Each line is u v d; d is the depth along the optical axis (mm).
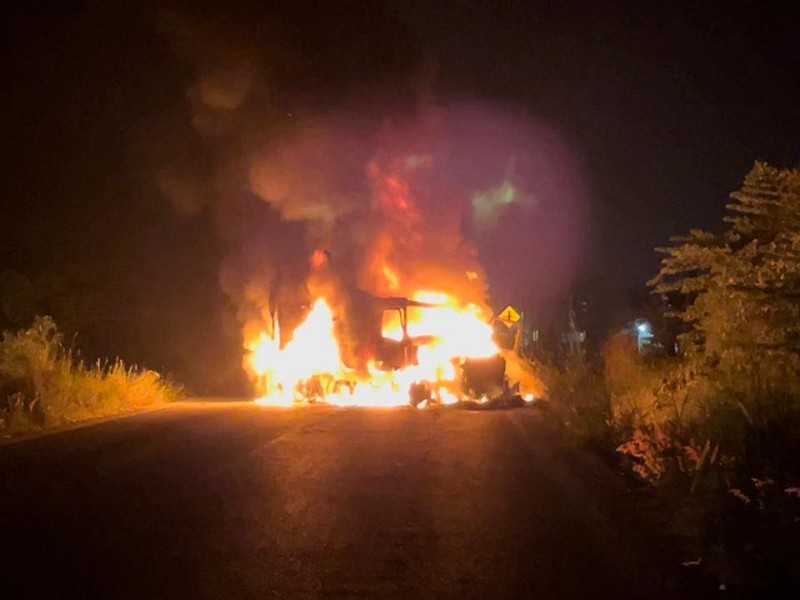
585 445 16250
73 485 12594
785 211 15602
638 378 17953
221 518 10609
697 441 11805
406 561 8844
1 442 16875
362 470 13859
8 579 8242
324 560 8875
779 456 10383
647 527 10258
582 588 8047
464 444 16828
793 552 8359
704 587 8109
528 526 10297
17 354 21531
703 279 15992
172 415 22047
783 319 13461
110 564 8727
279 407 24656
